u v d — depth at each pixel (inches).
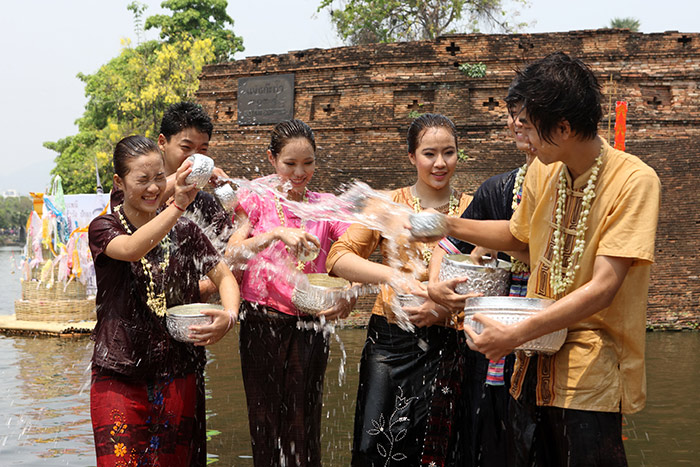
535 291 107.0
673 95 602.9
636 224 92.3
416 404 137.3
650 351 422.6
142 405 121.0
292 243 139.3
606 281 92.4
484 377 126.7
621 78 604.4
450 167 142.5
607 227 95.0
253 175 685.3
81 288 479.2
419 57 635.5
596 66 607.5
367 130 643.5
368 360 141.7
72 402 255.3
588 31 609.3
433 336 136.6
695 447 203.2
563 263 101.6
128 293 121.1
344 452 192.2
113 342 119.4
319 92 664.4
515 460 108.8
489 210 126.6
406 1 994.7
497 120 616.7
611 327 98.0
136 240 116.1
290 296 144.2
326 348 150.7
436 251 131.5
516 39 619.8
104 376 119.5
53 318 467.5
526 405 105.7
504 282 120.0
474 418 128.0
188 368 127.0
